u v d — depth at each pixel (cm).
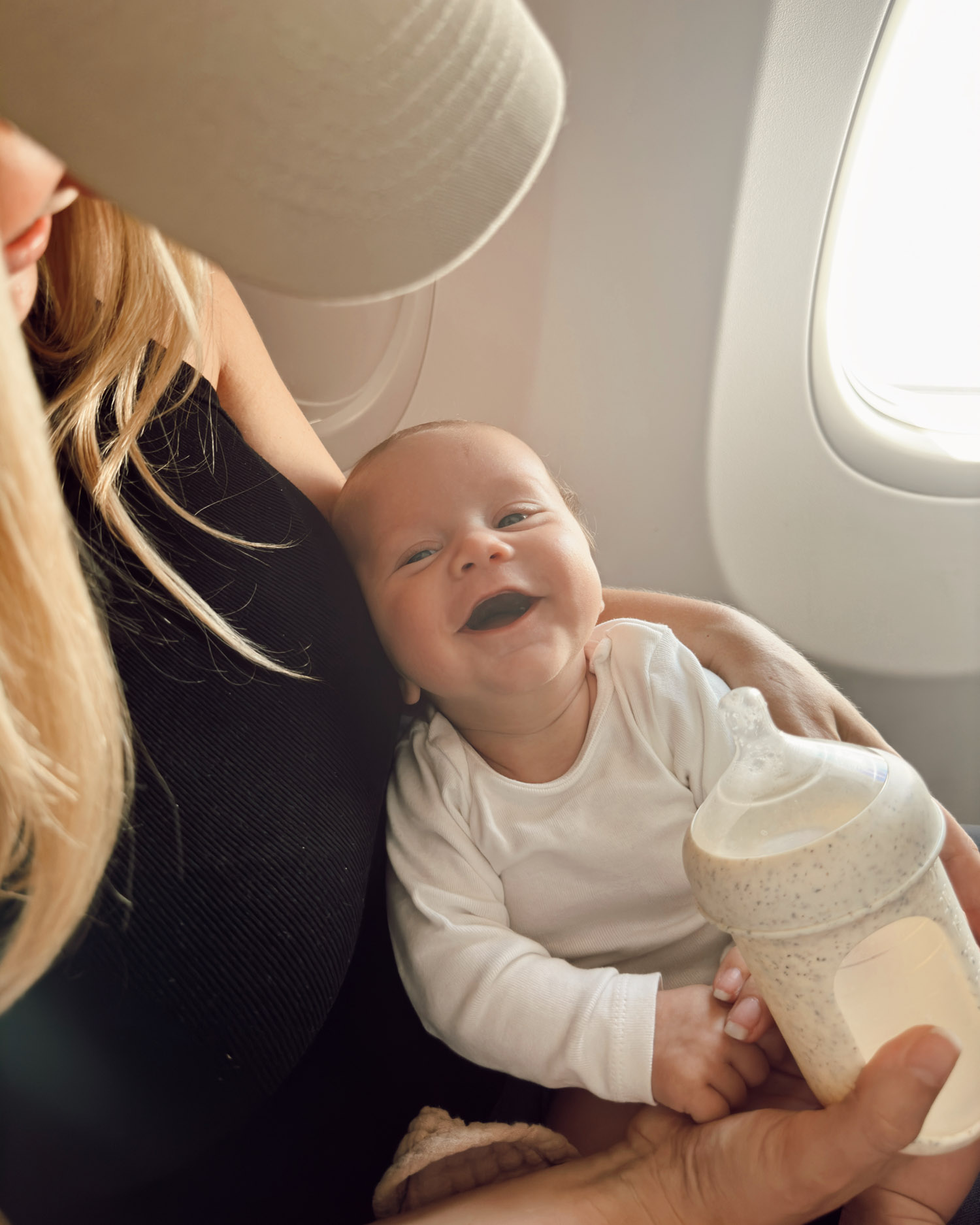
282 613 68
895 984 52
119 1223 59
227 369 99
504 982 70
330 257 31
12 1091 52
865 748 59
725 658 88
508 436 83
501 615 79
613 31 114
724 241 126
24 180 32
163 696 59
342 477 107
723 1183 55
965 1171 58
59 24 25
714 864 52
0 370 39
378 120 29
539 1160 66
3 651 45
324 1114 70
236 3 26
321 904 58
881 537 142
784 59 113
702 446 139
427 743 84
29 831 49
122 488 66
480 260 131
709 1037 64
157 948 52
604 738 81
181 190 28
